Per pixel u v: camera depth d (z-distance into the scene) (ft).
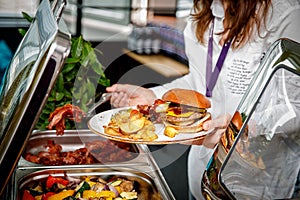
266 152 2.51
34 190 3.92
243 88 4.92
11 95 2.76
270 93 2.56
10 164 2.44
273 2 4.73
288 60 2.44
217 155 2.59
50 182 4.01
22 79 2.61
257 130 2.56
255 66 4.91
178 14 10.09
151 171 4.18
